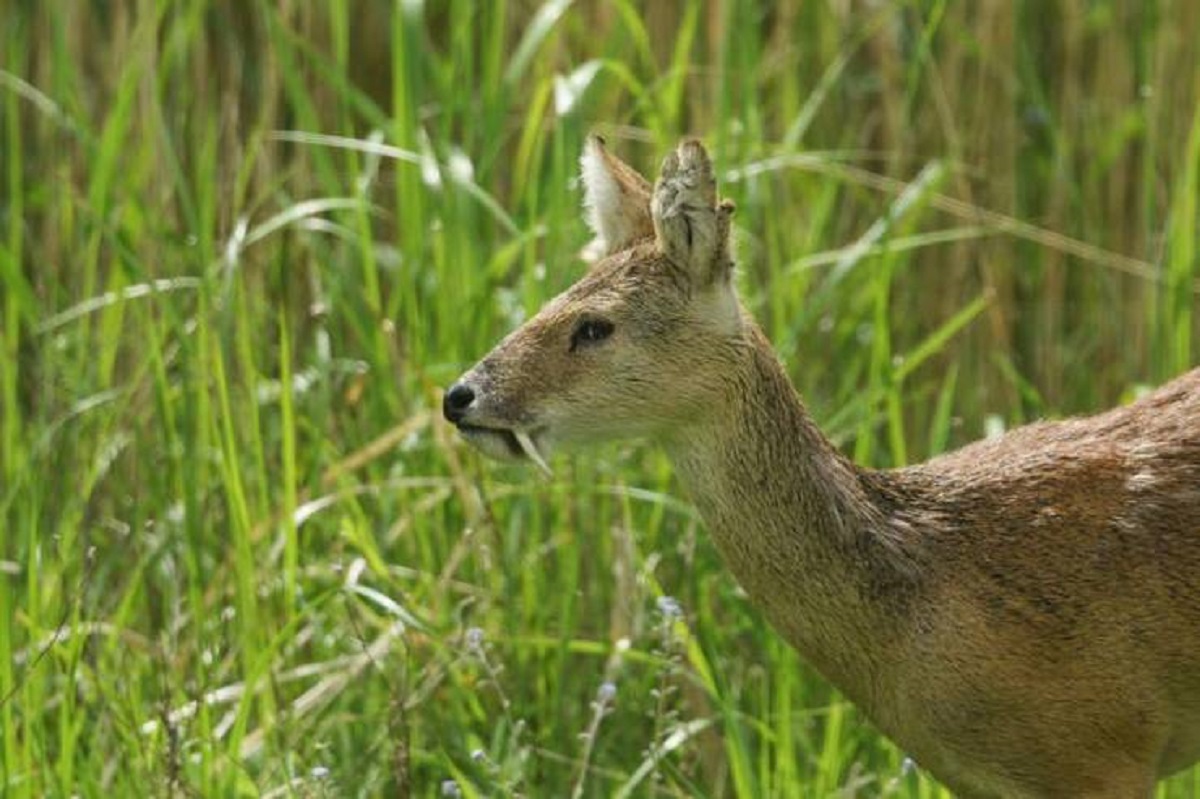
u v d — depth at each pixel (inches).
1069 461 355.6
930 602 347.3
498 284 485.7
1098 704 347.3
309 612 414.3
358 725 421.1
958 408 506.9
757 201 487.5
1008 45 525.3
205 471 450.9
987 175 527.2
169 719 385.1
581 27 538.3
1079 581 346.3
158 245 496.4
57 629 395.9
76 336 498.9
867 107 545.3
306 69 530.9
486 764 384.8
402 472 464.4
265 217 507.2
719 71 497.7
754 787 388.8
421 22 480.1
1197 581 346.9
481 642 408.8
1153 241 498.0
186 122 524.4
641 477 460.4
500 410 353.1
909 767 390.6
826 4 539.5
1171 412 360.2
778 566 352.5
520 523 449.1
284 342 434.9
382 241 546.0
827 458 353.1
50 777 392.2
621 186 372.5
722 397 351.6
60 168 525.3
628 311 352.8
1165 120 513.0
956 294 518.0
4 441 474.6
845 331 503.2
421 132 473.4
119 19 525.7
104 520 457.7
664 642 402.0
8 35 541.3
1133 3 528.4
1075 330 531.8
